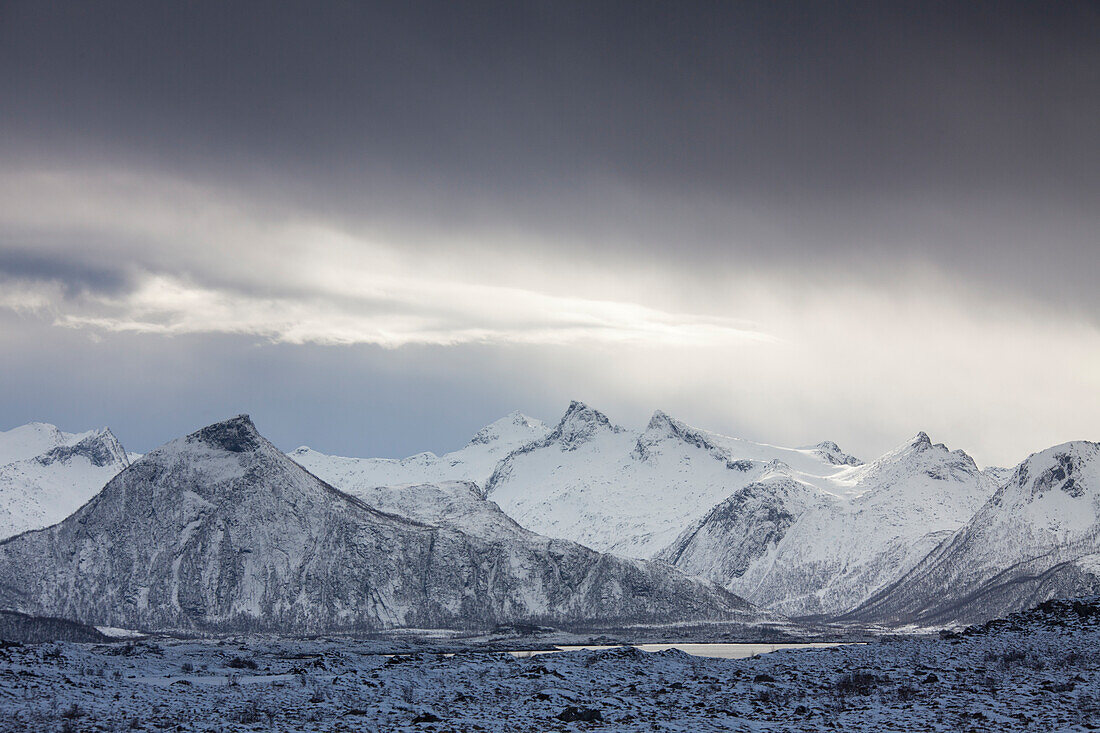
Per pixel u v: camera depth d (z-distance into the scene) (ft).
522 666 331.16
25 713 201.26
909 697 232.73
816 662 325.01
